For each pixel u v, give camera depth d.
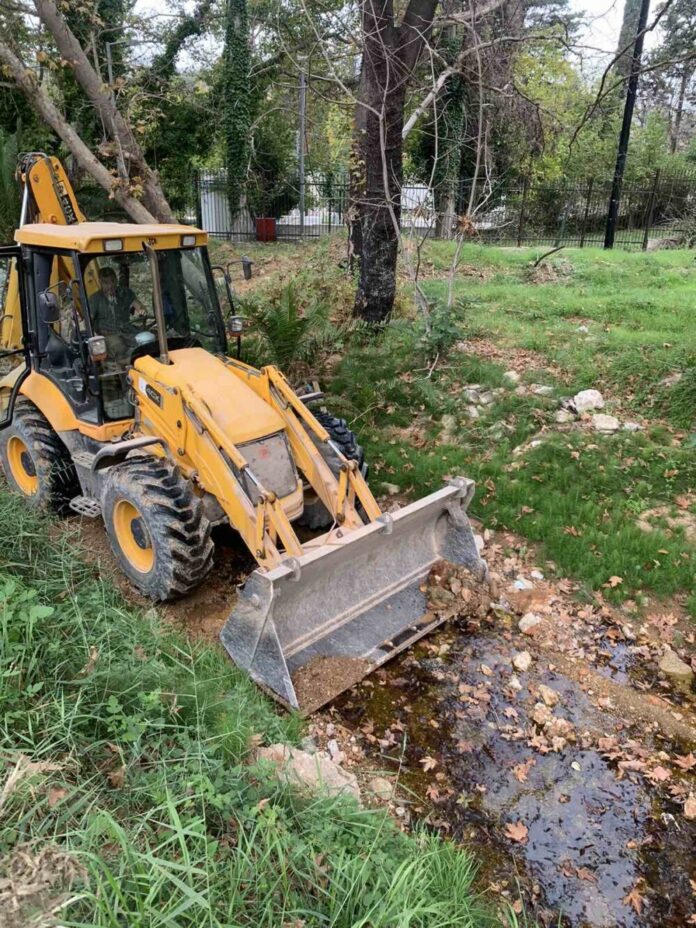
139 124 10.61
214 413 5.02
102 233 5.29
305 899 2.77
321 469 5.24
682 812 3.85
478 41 8.60
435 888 3.08
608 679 4.83
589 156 24.94
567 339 9.89
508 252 16.81
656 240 20.44
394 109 9.16
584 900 3.38
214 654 4.54
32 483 6.64
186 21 17.28
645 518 6.39
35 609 3.74
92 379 5.43
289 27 13.68
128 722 3.41
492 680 4.75
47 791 2.98
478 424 7.92
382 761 4.10
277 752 3.73
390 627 5.00
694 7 9.80
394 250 9.83
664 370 8.42
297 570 4.27
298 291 10.55
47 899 2.52
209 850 2.77
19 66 9.71
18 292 6.54
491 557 6.10
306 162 21.02
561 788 3.98
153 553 4.96
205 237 5.82
